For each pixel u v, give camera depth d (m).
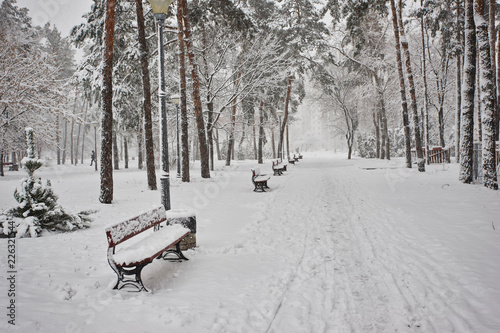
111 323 3.73
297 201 12.09
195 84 19.30
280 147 32.41
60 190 16.50
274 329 3.67
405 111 23.94
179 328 3.64
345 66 35.81
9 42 16.66
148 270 5.50
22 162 8.22
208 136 26.41
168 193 8.04
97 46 22.11
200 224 8.85
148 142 15.94
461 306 4.04
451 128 40.44
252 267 5.62
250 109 31.78
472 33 13.27
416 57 30.16
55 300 4.29
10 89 16.77
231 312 4.02
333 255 6.13
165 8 7.91
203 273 5.36
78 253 6.41
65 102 19.25
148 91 15.61
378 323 3.77
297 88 35.94
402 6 23.48
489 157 12.73
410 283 4.78
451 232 7.20
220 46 25.30
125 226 4.78
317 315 3.97
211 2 21.22
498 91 17.22
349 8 25.03
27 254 6.32
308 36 31.92
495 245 6.18
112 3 12.17
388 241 6.84
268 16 32.28
